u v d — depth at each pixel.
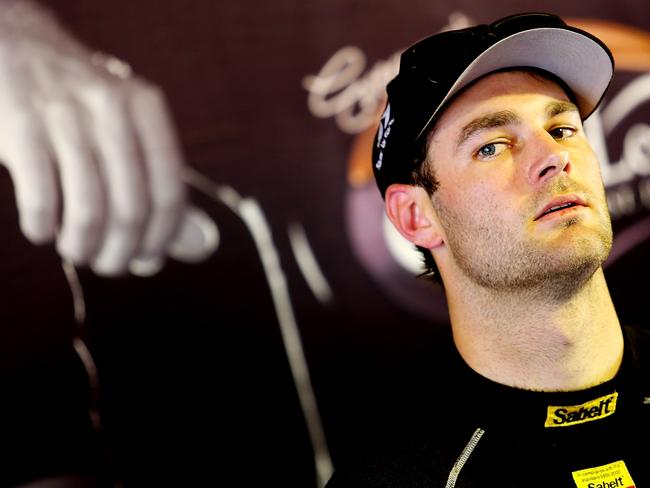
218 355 3.46
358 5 3.86
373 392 3.65
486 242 1.96
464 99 2.06
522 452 1.97
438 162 2.07
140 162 3.45
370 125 3.83
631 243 4.14
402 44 3.92
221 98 3.61
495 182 1.96
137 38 3.51
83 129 3.39
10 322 3.22
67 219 3.33
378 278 3.75
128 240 3.41
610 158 4.15
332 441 3.55
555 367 1.98
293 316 3.59
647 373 2.09
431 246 2.19
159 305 3.41
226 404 3.43
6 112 3.29
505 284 1.94
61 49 3.39
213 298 3.49
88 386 3.28
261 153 3.64
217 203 3.55
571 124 2.08
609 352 2.00
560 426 1.97
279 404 3.51
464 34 2.03
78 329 3.30
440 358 3.79
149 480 3.29
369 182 3.80
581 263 1.85
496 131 2.00
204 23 3.62
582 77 2.17
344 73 3.81
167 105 3.52
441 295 3.86
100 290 3.35
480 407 2.06
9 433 3.16
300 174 3.69
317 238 3.67
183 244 3.49
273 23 3.72
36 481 3.16
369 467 2.09
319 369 3.58
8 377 3.18
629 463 1.92
